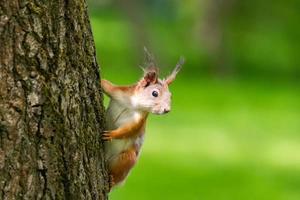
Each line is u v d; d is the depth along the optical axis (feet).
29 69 16.37
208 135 75.51
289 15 141.59
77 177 17.37
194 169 62.39
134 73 121.70
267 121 85.92
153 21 163.43
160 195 54.75
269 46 142.72
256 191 57.88
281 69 138.00
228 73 129.49
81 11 17.46
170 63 133.59
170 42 146.92
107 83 19.90
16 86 16.25
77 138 17.33
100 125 18.40
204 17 138.21
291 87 119.24
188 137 73.56
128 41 136.15
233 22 137.90
